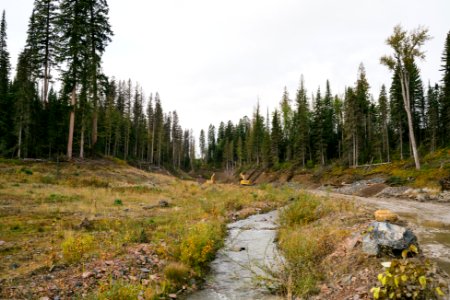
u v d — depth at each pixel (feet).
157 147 265.54
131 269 24.73
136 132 235.81
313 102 257.34
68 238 28.60
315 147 211.20
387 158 173.68
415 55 101.14
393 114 175.83
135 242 33.17
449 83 155.12
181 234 33.96
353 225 32.76
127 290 19.01
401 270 16.31
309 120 233.14
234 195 78.48
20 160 94.02
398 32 101.50
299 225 39.70
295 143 219.61
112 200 61.87
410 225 37.83
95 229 38.19
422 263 19.69
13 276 21.88
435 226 37.91
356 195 98.07
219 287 23.79
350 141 176.65
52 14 115.03
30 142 116.88
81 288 20.61
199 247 29.14
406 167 124.26
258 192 91.61
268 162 248.73
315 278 22.66
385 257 22.02
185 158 388.37
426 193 75.56
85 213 47.19
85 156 118.42
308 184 164.76
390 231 22.98
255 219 53.88
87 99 114.11
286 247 28.68
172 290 22.58
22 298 18.60
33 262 25.11
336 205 46.21
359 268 21.61
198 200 70.13
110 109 192.95
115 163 123.95
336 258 24.57
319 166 193.47
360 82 202.90
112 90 199.62
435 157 126.21
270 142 251.60
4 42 153.69
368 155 187.01
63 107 114.11
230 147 347.36
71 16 104.42
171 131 333.83
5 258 25.57
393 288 16.48
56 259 25.73
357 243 25.13
